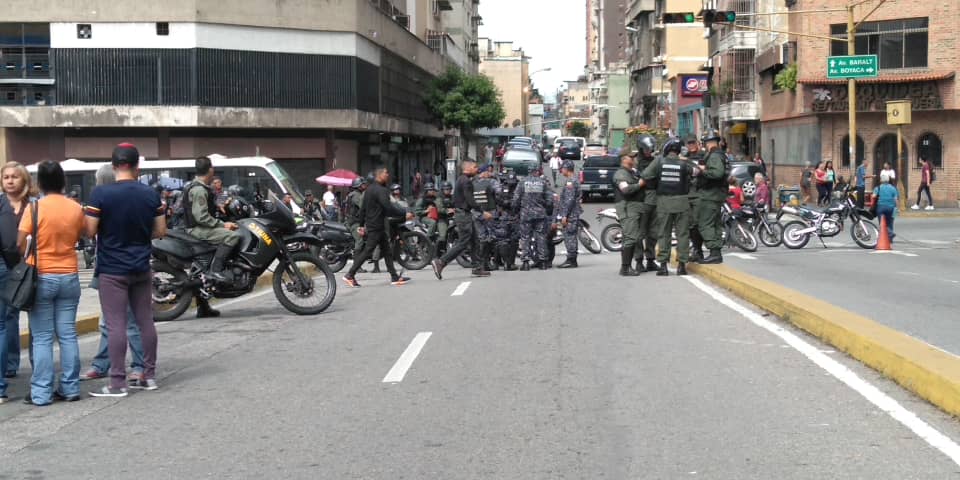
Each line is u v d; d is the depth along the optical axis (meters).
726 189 17.17
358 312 13.42
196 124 38.72
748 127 60.97
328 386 8.44
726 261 19.81
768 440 6.34
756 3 56.12
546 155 84.25
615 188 17.06
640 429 6.69
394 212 17.36
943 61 39.75
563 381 8.28
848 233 29.86
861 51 41.94
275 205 13.36
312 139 42.72
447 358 9.52
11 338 9.65
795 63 46.88
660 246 16.75
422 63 61.81
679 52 87.94
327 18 41.69
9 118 38.03
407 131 56.28
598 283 15.84
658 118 92.12
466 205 18.34
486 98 66.00
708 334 10.43
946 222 33.25
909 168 41.28
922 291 14.12
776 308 11.60
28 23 38.12
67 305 8.29
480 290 15.60
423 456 6.18
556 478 5.66
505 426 6.86
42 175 8.16
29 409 8.02
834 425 6.65
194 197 13.01
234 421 7.31
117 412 7.80
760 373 8.39
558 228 19.89
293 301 14.86
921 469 5.64
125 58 38.44
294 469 6.00
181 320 13.47
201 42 38.78
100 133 39.41
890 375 7.99
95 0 38.19
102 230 8.38
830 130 43.38
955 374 7.04
